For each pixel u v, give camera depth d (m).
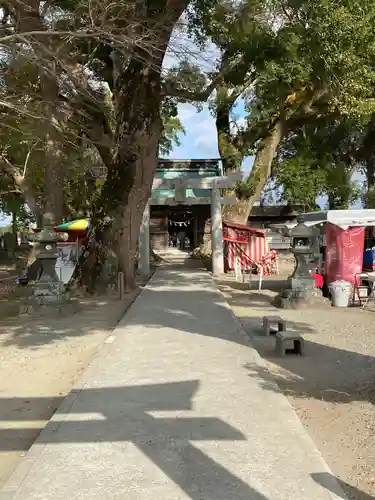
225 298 16.39
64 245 19.38
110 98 21.41
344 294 14.16
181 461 4.34
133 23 11.98
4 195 32.53
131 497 3.76
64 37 12.37
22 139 18.89
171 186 25.02
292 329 10.92
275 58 15.80
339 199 37.47
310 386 6.85
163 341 9.23
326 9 13.43
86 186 30.84
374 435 5.16
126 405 5.80
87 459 4.41
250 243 25.67
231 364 7.50
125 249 18.27
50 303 13.50
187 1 13.82
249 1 14.58
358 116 17.62
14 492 3.88
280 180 32.06
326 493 3.79
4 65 13.16
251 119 26.59
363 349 8.97
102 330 11.27
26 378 7.64
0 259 41.00
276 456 4.42
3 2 12.72
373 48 14.72
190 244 50.06
